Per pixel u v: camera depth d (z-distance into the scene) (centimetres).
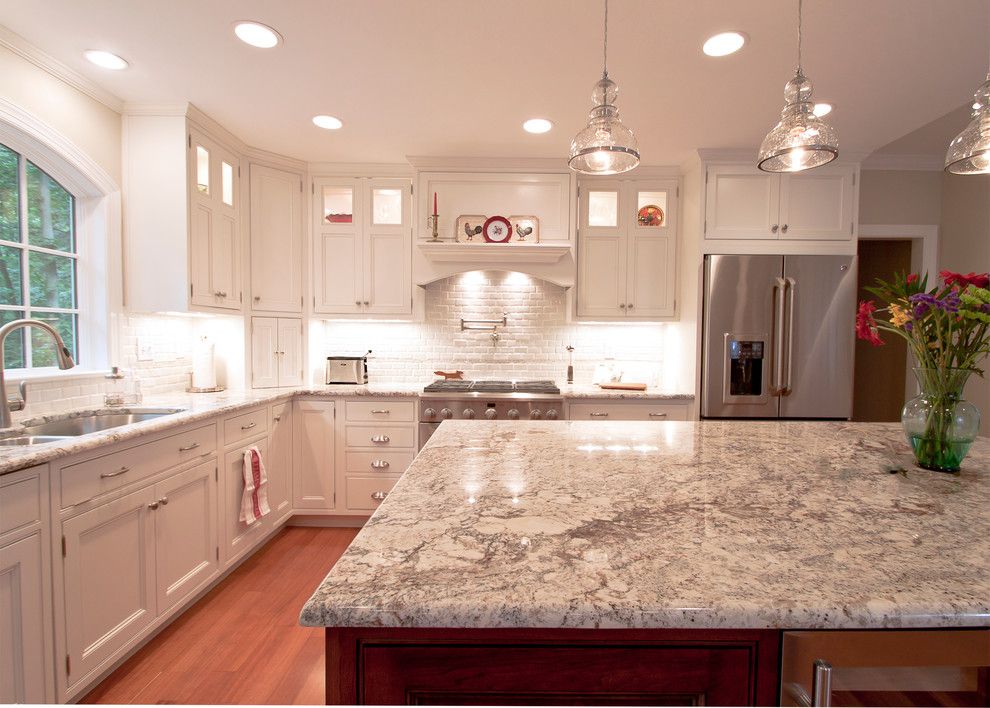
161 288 254
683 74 219
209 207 274
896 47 198
